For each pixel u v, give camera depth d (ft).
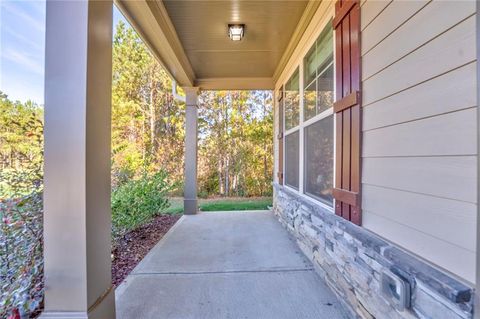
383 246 5.16
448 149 3.90
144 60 32.42
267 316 6.78
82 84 5.01
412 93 4.64
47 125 5.00
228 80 20.03
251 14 10.93
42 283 5.90
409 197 4.75
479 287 3.37
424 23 4.34
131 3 8.94
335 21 7.86
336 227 7.62
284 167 16.56
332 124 8.66
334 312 6.92
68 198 4.97
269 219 18.24
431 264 4.20
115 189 13.60
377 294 5.49
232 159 32.63
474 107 3.48
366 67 6.15
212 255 11.25
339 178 7.59
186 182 20.03
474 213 3.50
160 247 12.35
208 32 12.49
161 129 33.22
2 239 6.08
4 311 5.29
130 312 7.00
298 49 12.89
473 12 3.47
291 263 10.27
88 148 5.08
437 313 3.92
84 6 5.04
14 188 6.36
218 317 6.75
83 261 4.97
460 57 3.68
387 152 5.38
